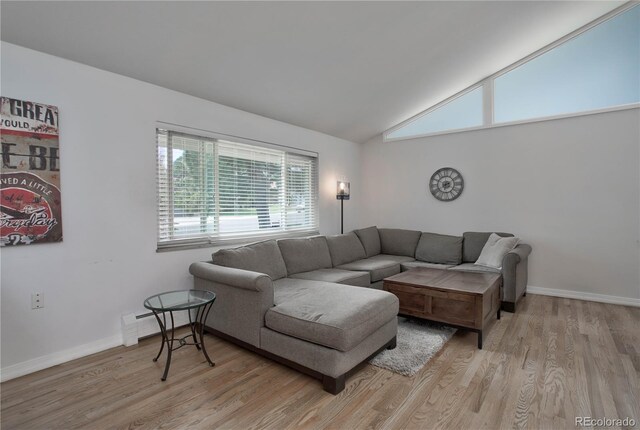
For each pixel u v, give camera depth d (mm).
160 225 3008
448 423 1684
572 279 3930
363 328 2086
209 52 2613
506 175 4297
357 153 5559
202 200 3322
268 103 3613
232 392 1975
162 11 2127
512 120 4230
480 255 3990
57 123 2314
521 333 2850
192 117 3166
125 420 1715
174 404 1854
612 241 3711
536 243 4129
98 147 2529
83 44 2266
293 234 4363
